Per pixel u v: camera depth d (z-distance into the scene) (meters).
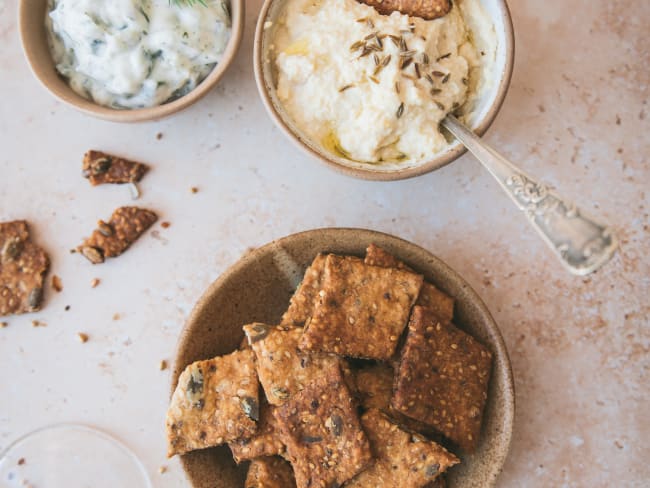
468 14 0.37
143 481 0.42
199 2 0.38
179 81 0.39
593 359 0.41
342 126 0.37
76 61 0.39
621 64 0.42
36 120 0.43
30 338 0.42
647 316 0.41
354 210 0.42
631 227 0.42
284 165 0.42
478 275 0.42
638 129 0.42
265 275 0.39
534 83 0.42
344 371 0.37
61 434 0.42
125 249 0.42
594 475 0.41
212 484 0.38
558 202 0.32
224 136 0.42
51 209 0.42
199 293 0.42
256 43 0.37
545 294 0.42
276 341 0.37
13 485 0.42
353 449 0.36
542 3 0.42
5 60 0.43
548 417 0.41
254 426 0.37
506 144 0.42
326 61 0.36
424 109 0.36
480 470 0.38
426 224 0.42
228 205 0.42
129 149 0.42
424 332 0.37
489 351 0.38
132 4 0.37
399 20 0.36
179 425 0.37
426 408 0.37
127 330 0.42
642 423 0.41
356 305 0.37
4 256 0.42
